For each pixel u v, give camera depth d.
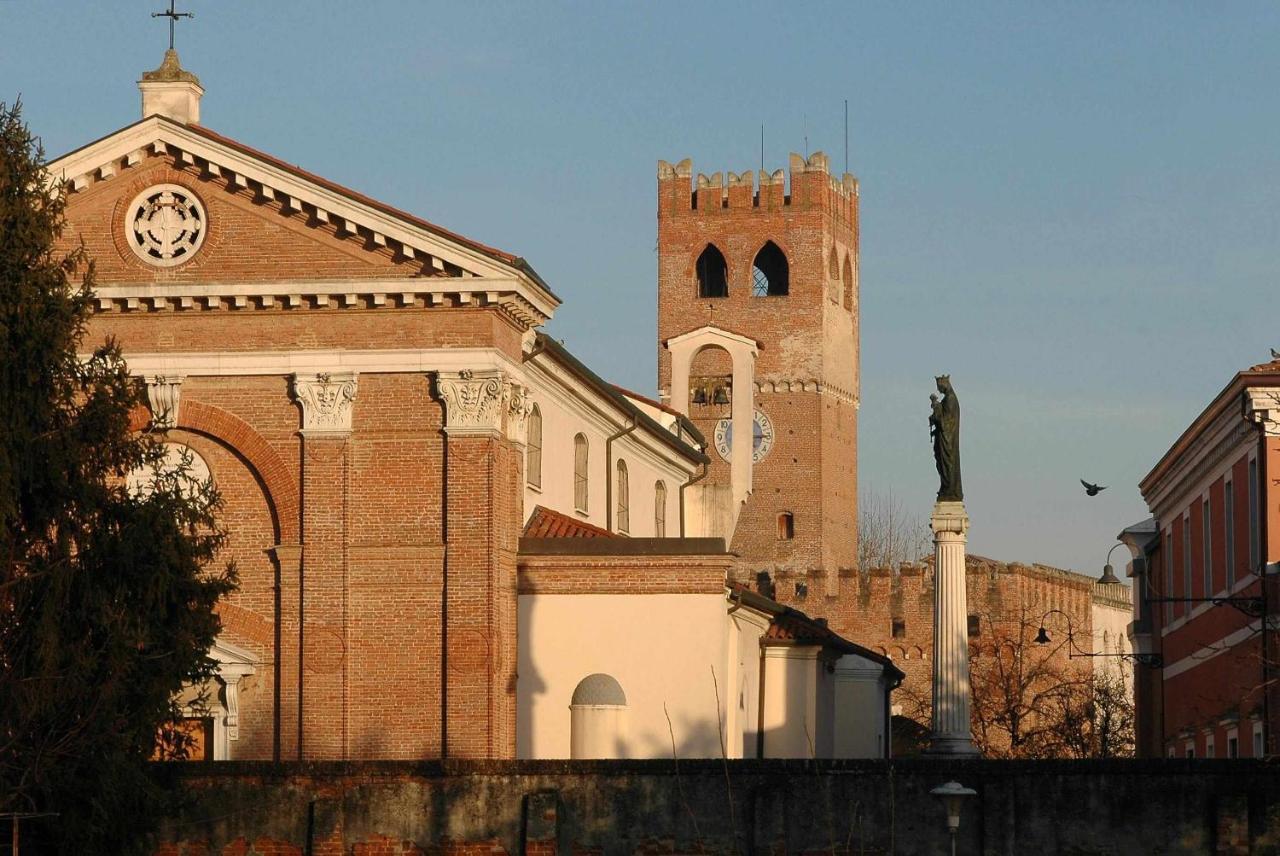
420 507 58.84
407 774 48.12
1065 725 103.50
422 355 59.00
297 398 59.34
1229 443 59.97
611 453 77.25
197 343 59.78
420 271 59.09
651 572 61.06
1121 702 105.12
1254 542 56.69
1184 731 68.94
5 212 43.12
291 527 59.16
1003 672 110.56
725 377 131.62
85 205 60.19
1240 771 46.25
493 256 58.50
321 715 58.38
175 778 47.16
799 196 145.00
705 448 94.81
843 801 47.22
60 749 42.31
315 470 59.09
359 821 48.06
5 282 42.81
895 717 124.31
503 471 59.91
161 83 61.88
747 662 75.00
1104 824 46.53
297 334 59.53
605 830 47.53
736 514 92.88
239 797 48.25
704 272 148.25
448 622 58.34
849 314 151.00
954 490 60.53
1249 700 57.22
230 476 59.69
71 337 43.84
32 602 42.62
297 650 58.72
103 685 42.47
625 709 60.50
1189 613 68.00
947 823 46.69
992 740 114.56
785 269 147.50
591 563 61.12
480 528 58.56
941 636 59.72
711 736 60.47
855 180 152.38
